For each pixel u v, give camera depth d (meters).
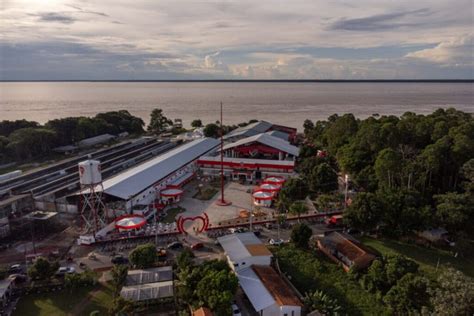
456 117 120.69
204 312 40.00
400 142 96.25
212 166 106.75
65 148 144.62
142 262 51.78
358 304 45.47
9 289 47.50
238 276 49.44
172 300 45.06
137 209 73.06
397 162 77.50
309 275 52.22
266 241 62.97
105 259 57.00
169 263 54.66
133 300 43.88
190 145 124.19
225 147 121.12
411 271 47.12
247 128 157.75
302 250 59.69
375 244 62.31
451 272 40.38
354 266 52.25
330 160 114.50
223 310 40.75
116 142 165.62
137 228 64.56
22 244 62.31
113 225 67.19
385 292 47.31
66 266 54.59
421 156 81.25
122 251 59.50
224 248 55.22
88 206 73.75
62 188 83.56
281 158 116.44
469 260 57.28
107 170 104.38
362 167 92.50
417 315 38.88
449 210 61.19
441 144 80.38
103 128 175.25
